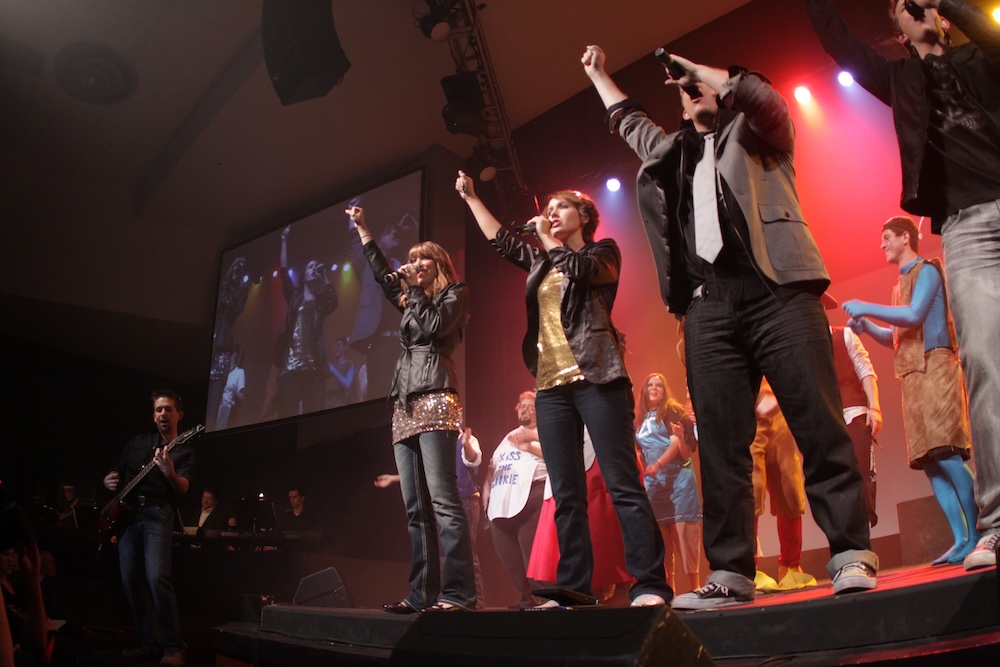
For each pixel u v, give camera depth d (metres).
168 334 9.19
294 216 8.74
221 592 5.34
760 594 2.53
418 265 3.09
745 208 1.87
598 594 3.38
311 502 8.01
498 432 6.52
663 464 4.05
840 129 5.50
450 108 6.23
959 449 2.90
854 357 3.38
